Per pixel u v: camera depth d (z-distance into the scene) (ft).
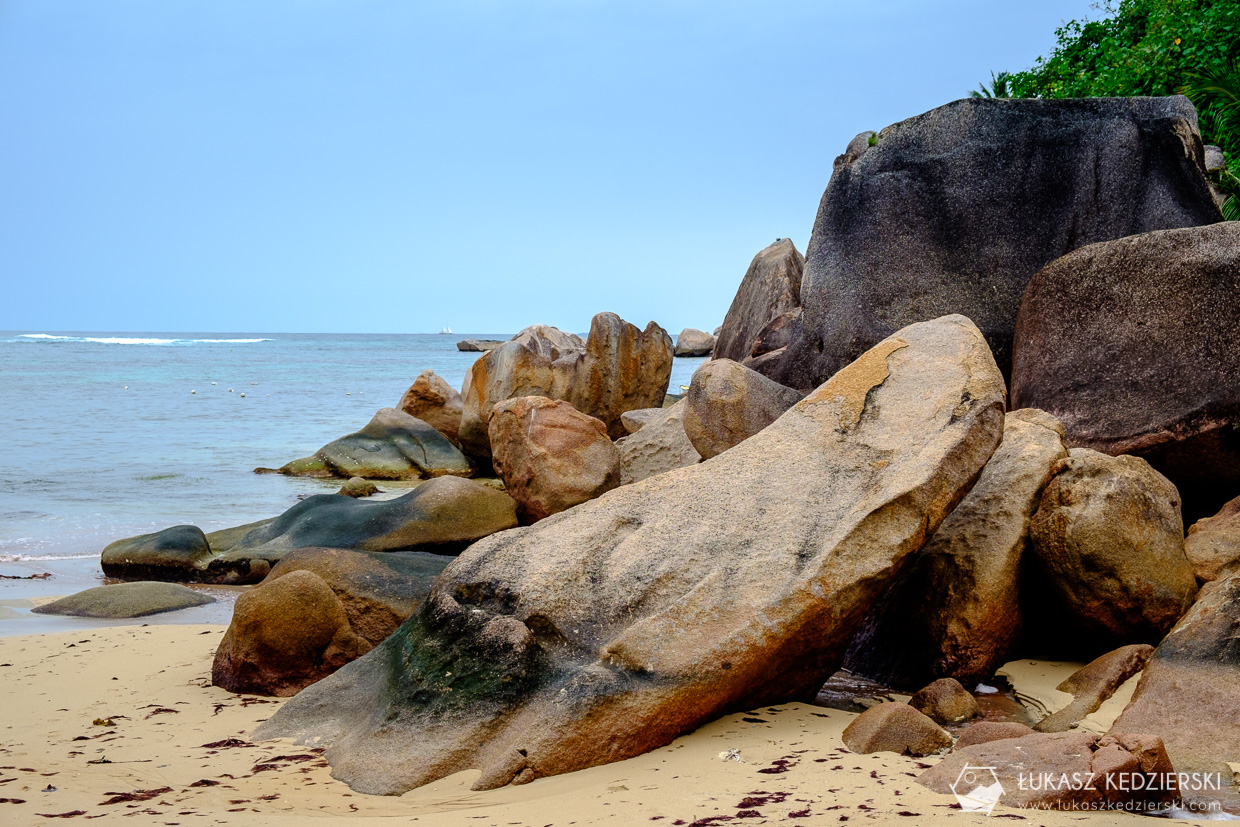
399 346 401.08
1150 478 20.27
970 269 35.04
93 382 134.31
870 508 16.93
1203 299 25.79
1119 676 17.37
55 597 30.37
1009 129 35.88
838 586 16.28
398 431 60.95
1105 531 19.07
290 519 35.78
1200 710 15.33
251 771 15.02
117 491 50.83
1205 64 56.49
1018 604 19.98
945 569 20.02
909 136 37.24
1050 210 34.96
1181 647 16.70
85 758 15.60
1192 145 34.35
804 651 16.63
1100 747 12.92
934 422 18.48
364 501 36.58
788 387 36.29
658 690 15.06
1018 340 31.30
